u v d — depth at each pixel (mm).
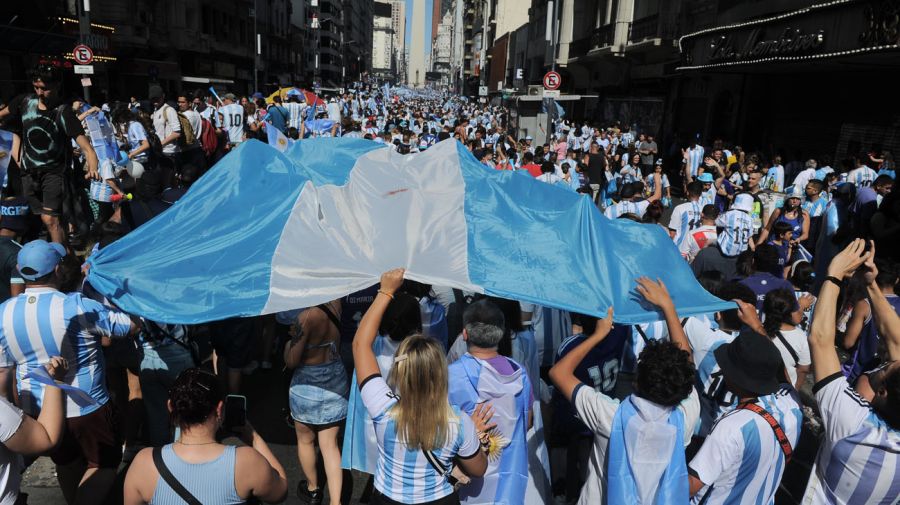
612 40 31266
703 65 19969
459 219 4219
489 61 75375
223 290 3473
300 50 84375
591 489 3000
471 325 3305
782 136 20250
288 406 5281
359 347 3061
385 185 4902
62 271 3773
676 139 24656
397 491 2889
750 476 2916
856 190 9469
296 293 3434
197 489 2527
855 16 12695
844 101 17203
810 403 5816
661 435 2738
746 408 2959
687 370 2703
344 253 3756
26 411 3588
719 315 4297
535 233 4070
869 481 2834
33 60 25953
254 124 13844
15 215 5230
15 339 3482
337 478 4137
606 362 3943
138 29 36375
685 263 4066
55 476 4484
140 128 9125
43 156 6879
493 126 26344
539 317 4742
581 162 13867
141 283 3549
